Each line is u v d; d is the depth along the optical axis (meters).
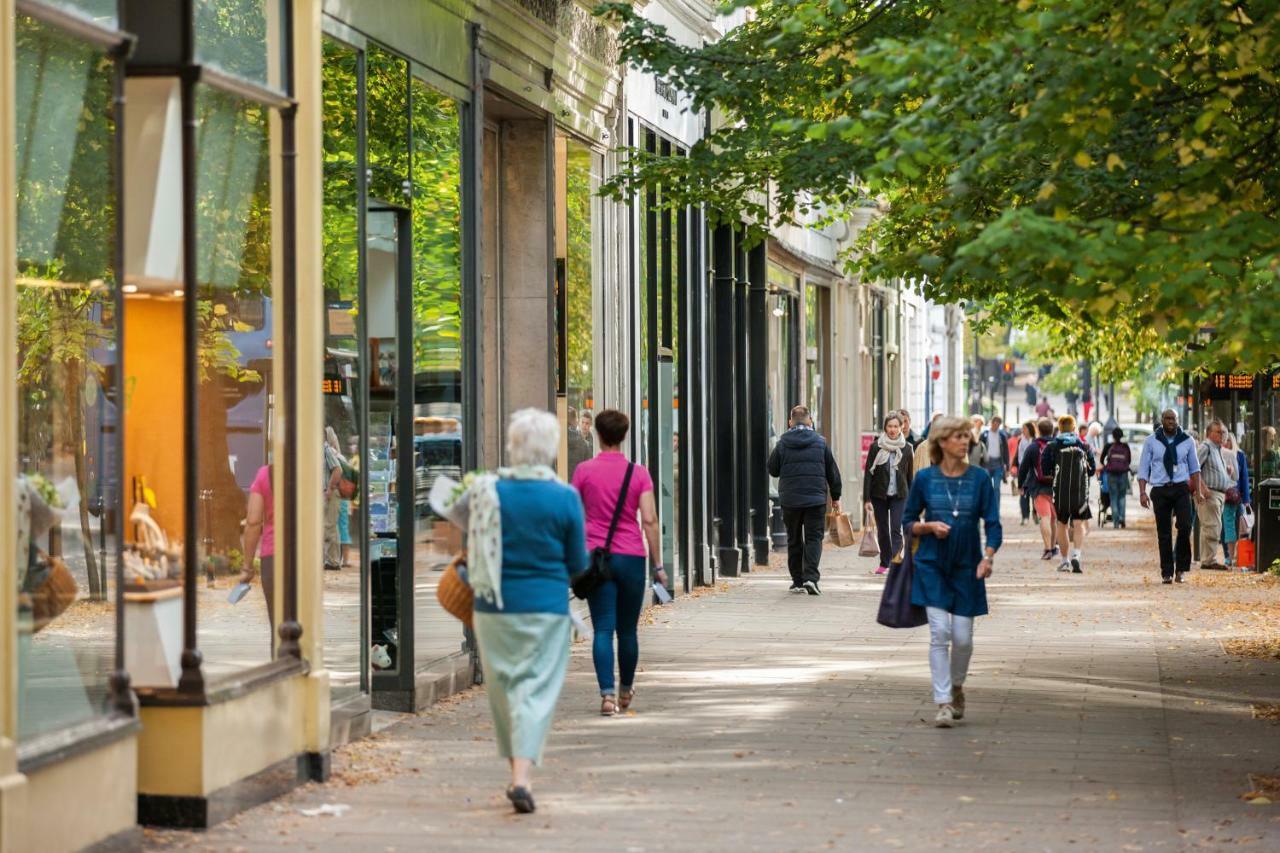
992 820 13.93
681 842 13.12
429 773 15.79
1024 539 53.47
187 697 13.48
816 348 55.34
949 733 17.97
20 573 12.56
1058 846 13.05
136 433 13.88
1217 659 23.98
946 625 18.52
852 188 23.47
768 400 43.53
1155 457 36.50
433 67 20.23
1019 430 88.00
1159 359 50.56
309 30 15.86
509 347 24.86
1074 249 14.55
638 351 30.62
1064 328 33.19
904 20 22.08
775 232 44.38
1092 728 18.31
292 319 15.58
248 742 14.27
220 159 14.84
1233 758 16.67
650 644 25.61
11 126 11.41
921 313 86.94
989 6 16.98
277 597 15.40
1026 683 21.59
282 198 15.62
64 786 11.73
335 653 17.11
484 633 14.32
